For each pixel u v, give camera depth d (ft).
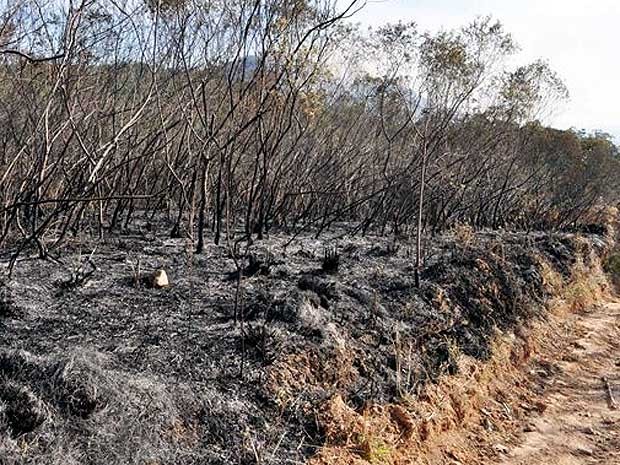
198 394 13.73
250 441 13.08
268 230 31.73
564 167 60.49
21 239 23.56
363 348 18.65
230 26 26.00
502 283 30.04
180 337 16.30
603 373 27.20
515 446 19.34
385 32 35.17
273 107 27.04
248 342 16.15
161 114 24.12
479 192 48.42
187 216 29.81
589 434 20.76
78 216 25.17
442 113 36.55
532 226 56.03
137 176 30.96
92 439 11.19
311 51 25.17
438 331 22.31
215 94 28.45
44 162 19.10
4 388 11.13
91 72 25.22
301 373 15.87
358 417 15.40
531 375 25.64
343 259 28.27
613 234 60.13
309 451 13.78
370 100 39.29
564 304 35.06
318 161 36.81
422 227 41.50
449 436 18.30
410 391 18.10
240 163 32.40
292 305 18.52
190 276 22.15
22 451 10.25
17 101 24.29
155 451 11.76
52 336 15.35
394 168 37.09
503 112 43.96
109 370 13.25
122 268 22.45
